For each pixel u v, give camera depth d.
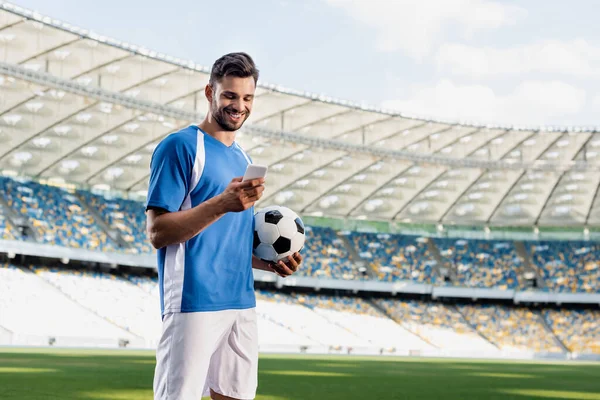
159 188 4.11
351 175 51.81
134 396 12.84
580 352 52.41
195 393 4.10
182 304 4.12
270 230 4.98
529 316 56.97
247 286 4.45
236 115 4.30
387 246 59.94
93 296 44.41
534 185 54.34
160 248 4.17
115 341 39.34
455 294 56.66
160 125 41.94
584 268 58.06
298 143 46.47
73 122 40.41
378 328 53.41
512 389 18.16
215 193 4.29
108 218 50.41
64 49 34.62
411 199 56.38
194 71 37.78
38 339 37.22
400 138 48.59
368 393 15.70
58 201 48.66
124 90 38.88
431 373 24.77
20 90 36.38
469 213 58.78
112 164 46.28
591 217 57.88
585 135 48.50
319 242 58.25
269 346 45.94
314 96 42.03
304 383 18.19
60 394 12.91
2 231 42.97
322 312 53.84
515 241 60.78
